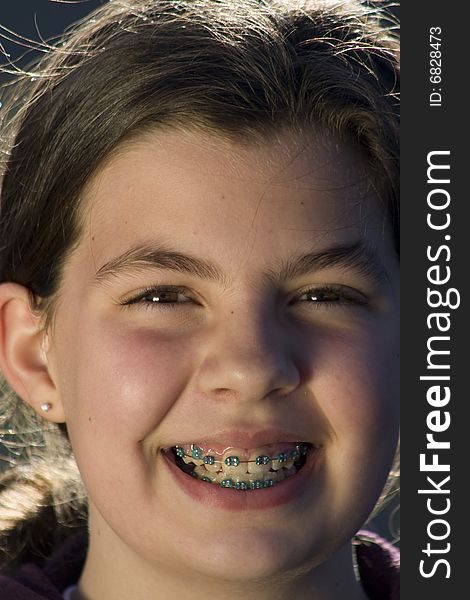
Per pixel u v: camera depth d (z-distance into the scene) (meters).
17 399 5.43
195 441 3.93
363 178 4.11
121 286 4.00
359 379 4.00
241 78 4.04
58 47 5.04
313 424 3.96
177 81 4.03
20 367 4.52
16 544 5.02
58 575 4.68
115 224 4.03
